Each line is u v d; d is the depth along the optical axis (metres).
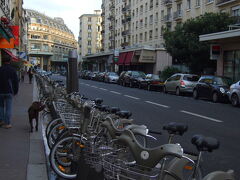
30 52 138.00
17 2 54.22
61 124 6.71
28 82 40.31
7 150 6.99
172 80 27.41
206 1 40.72
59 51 153.88
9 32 19.36
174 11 50.09
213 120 12.38
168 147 3.21
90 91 26.77
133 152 3.37
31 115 8.97
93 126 5.39
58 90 10.46
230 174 3.54
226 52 29.20
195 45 29.98
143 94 25.03
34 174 5.50
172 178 3.66
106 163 3.51
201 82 22.41
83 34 139.62
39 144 7.58
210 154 7.39
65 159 5.50
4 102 9.54
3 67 9.20
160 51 50.84
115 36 84.00
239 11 34.25
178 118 12.71
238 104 17.88
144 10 62.91
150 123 11.41
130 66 61.00
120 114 5.73
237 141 8.76
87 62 91.75
